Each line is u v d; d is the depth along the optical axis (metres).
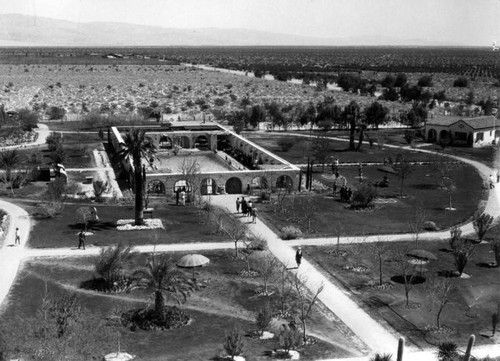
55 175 92.00
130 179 88.19
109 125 135.88
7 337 39.06
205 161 107.81
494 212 80.44
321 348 42.00
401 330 45.25
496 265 59.78
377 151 124.12
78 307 43.22
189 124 126.75
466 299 50.94
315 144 116.88
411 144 131.38
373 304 49.88
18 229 65.25
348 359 40.47
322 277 55.50
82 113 160.25
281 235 67.69
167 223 71.31
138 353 40.09
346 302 50.16
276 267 57.62
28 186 88.12
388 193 90.12
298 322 46.12
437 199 87.06
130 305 48.09
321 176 100.31
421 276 56.16
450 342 41.19
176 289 46.78
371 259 60.59
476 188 94.12
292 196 85.81
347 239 67.00
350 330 45.09
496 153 122.81
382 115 151.00
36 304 47.41
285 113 167.50
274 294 51.41
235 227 69.00
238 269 57.12
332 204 82.69
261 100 198.00
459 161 114.81
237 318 46.56
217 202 81.75
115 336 42.38
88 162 106.94
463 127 131.00
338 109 154.75
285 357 40.00
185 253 61.09
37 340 37.94
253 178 87.31
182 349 41.00
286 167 90.62
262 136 139.88
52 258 58.44
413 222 74.25
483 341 43.84
